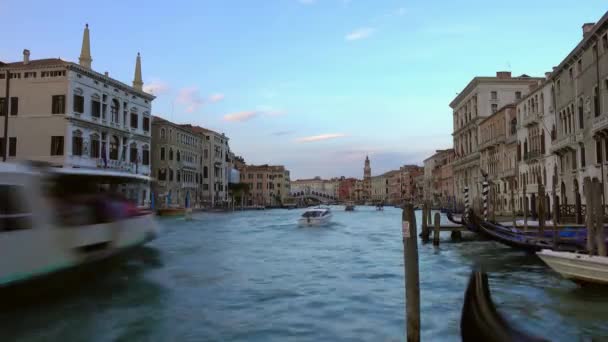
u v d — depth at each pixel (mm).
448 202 80125
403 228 6598
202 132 76188
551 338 7328
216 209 71250
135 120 47656
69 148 37844
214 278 12844
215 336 7711
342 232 31281
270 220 48906
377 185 189750
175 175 61719
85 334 7969
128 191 15984
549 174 37281
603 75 25969
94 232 12664
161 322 8562
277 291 11016
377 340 7371
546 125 37969
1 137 38594
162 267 14867
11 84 38625
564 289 11125
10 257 9570
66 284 11586
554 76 35344
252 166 129750
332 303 9773
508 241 17266
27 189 10055
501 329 5984
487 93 63188
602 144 26078
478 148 61219
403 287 11445
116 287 11656
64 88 37906
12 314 9242
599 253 10977
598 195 11062
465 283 11977
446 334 7590
